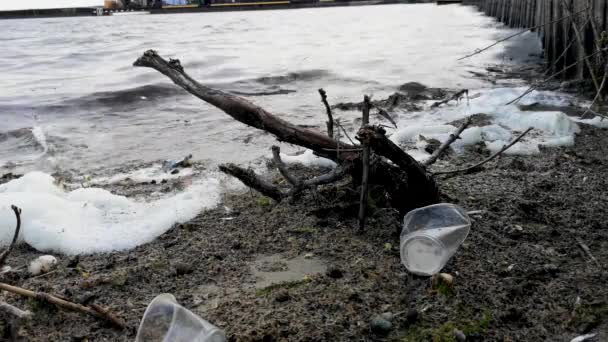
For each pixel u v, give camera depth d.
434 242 2.60
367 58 10.97
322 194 3.54
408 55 11.27
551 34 8.53
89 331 2.27
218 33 19.12
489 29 16.66
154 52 3.55
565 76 7.39
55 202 3.38
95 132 5.86
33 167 4.74
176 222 3.33
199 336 1.98
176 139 5.46
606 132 5.02
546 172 4.02
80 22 30.95
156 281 2.69
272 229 3.20
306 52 12.43
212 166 4.52
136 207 3.56
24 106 7.23
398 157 2.91
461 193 3.61
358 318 2.33
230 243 3.06
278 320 2.31
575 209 3.37
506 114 5.63
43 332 2.27
